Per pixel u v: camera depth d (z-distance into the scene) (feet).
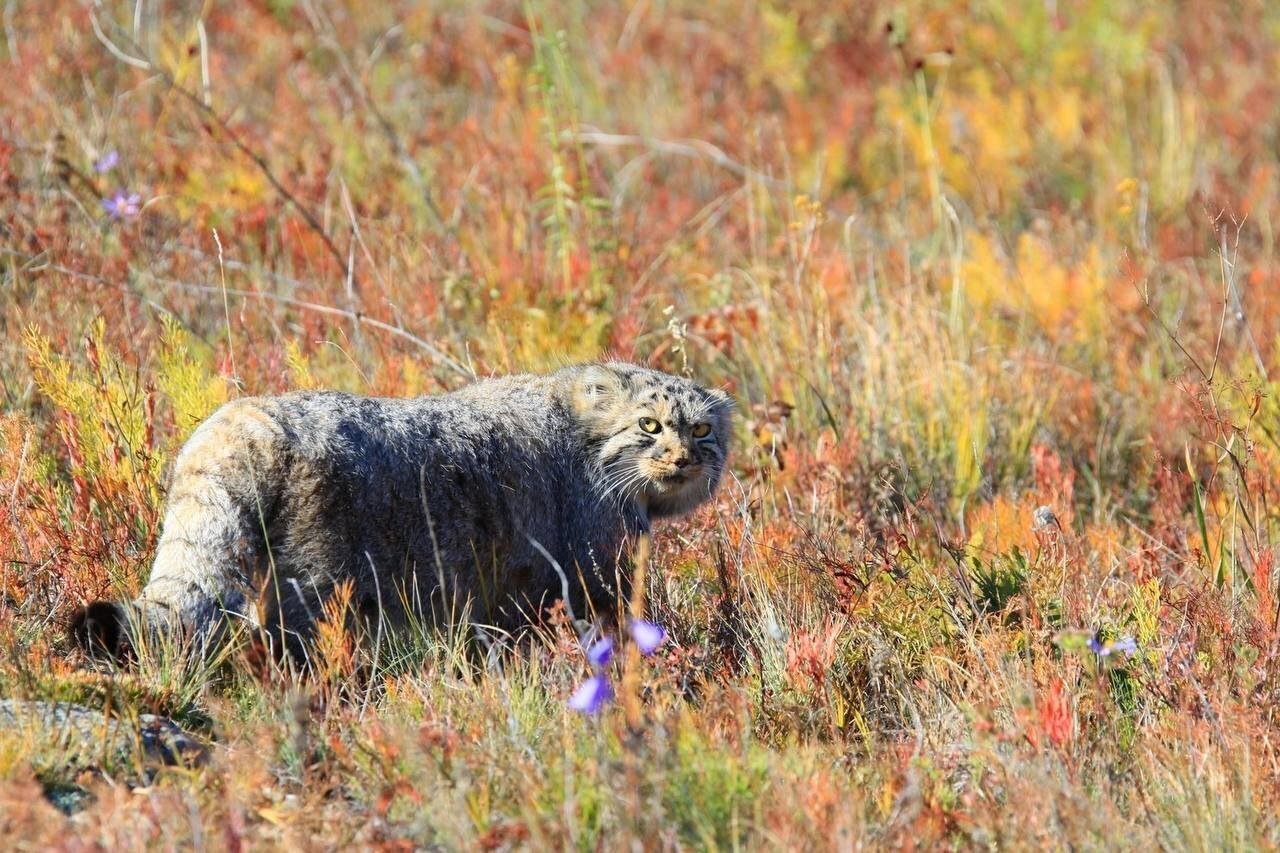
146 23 64.39
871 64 71.46
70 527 31.07
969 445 39.99
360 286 45.83
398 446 29.12
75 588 29.32
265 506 27.37
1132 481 42.39
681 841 21.95
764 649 29.19
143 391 34.94
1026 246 51.85
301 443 27.68
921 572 31.91
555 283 46.29
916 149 61.82
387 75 65.41
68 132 52.49
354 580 28.30
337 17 70.03
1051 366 44.96
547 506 32.04
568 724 24.99
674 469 33.17
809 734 26.55
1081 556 32.68
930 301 46.73
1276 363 42.11
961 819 23.03
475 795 22.84
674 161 62.44
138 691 25.54
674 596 32.12
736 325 44.75
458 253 47.83
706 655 29.19
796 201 46.09
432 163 55.42
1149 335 47.55
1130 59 70.74
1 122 52.95
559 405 33.06
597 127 64.34
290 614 27.91
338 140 55.31
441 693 26.71
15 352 37.73
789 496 36.24
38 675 25.36
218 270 45.78
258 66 63.41
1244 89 69.87
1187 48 74.79
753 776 23.07
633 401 33.53
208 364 38.83
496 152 54.95
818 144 65.46
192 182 51.16
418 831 22.15
